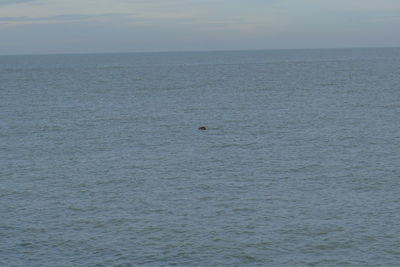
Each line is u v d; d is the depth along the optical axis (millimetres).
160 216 36031
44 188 42906
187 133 65562
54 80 159250
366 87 117688
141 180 44875
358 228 33375
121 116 79875
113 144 59562
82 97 108062
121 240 32125
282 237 32250
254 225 34156
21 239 32406
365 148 55344
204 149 56375
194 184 43500
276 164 49531
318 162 49938
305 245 31125
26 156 54125
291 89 118250
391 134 62250
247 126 69750
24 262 29312
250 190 41656
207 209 37344
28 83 147625
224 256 29922
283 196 40000
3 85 141125
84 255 30172
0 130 68875
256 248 30812
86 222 35125
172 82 145750
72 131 67625
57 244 31641
